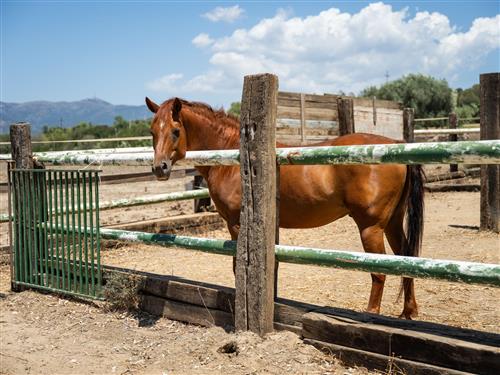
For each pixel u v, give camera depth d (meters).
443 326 3.55
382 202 4.58
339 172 4.64
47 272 6.11
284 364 3.71
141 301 5.26
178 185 16.05
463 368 3.18
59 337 4.76
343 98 10.89
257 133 4.07
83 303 5.69
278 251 4.15
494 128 8.15
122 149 9.91
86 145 34.56
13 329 5.04
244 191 4.18
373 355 3.56
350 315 3.88
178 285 4.92
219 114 5.20
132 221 9.70
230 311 4.53
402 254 4.88
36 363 4.15
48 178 6.01
